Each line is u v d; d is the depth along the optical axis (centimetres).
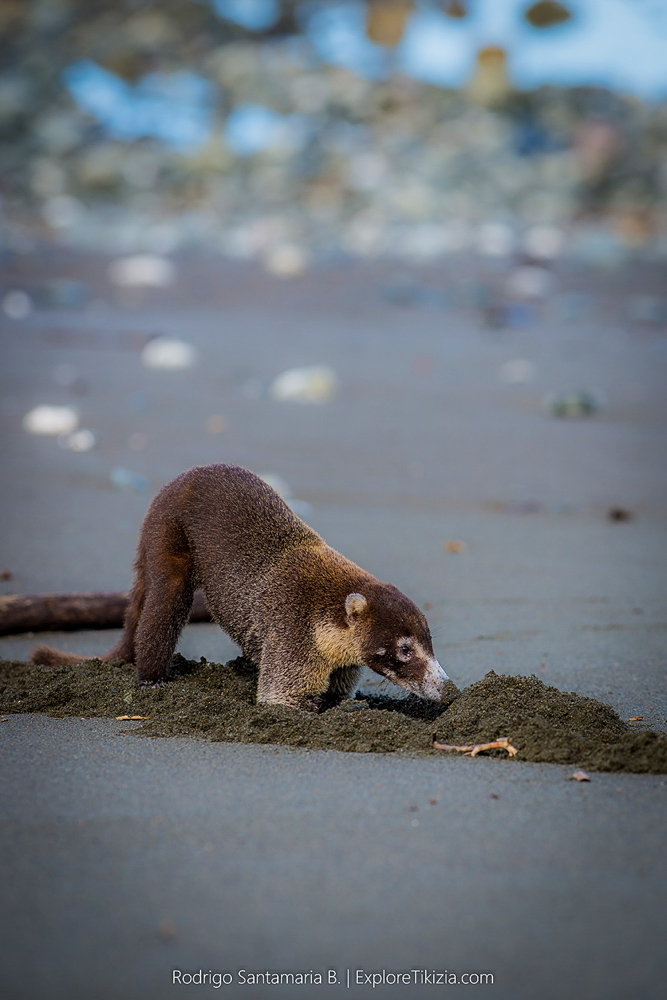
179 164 4978
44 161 4972
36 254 3566
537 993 386
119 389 1897
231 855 477
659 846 493
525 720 650
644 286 3328
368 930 420
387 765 602
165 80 5550
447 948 409
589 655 867
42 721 673
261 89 5441
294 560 756
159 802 535
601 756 607
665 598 1030
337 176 4831
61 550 1101
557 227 4447
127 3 6156
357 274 3447
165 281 3206
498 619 959
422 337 2544
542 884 456
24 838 489
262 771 585
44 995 377
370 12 5794
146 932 415
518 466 1533
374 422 1744
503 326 2709
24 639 886
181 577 767
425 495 1377
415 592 1030
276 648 733
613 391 2028
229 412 1766
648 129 5316
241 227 4328
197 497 773
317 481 1413
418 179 4788
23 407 1741
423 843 493
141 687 736
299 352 2309
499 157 5000
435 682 719
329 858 476
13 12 5938
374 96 5469
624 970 398
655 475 1518
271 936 414
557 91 5609
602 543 1219
